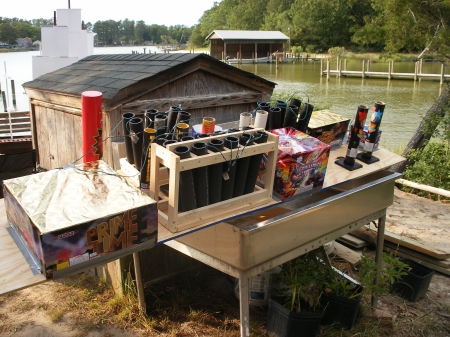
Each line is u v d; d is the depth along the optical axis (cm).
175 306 332
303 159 221
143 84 329
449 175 685
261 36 4200
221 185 197
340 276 327
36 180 189
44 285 365
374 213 308
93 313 324
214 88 390
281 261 241
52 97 385
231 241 218
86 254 157
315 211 252
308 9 5072
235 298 351
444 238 473
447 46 890
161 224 191
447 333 317
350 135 275
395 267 336
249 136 202
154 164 190
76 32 951
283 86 2148
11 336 296
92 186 184
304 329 278
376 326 309
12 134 809
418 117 1313
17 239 179
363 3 4612
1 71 2366
